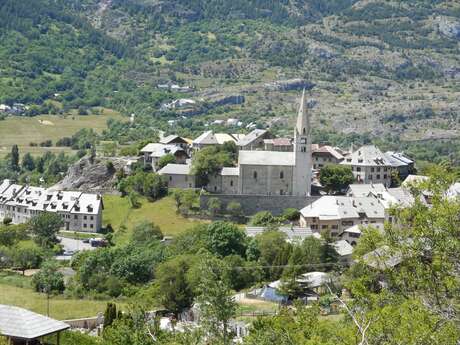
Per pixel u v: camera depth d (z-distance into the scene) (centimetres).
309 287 17875
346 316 8825
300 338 9325
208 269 11775
